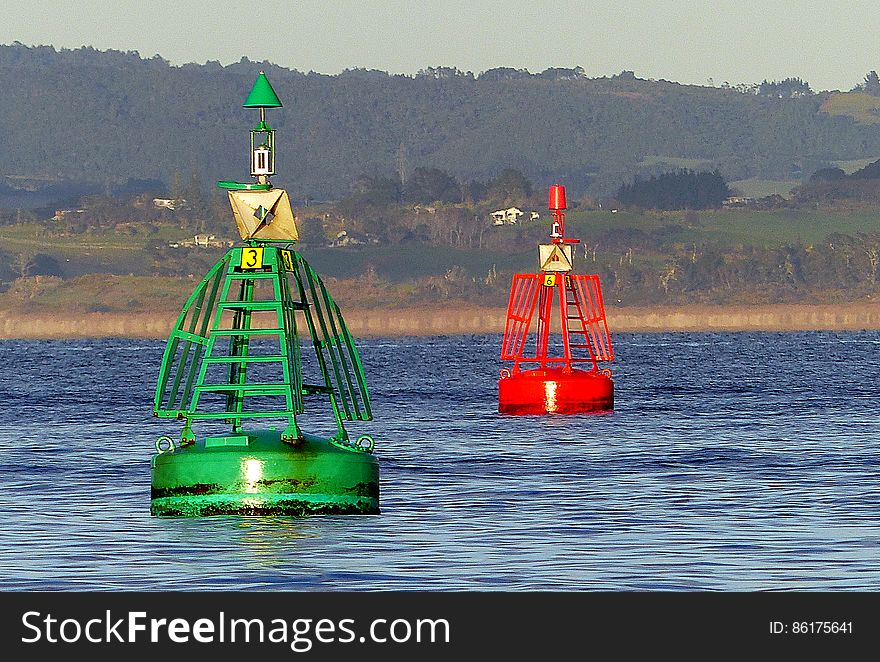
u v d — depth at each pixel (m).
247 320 116.06
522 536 108.88
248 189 113.31
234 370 120.69
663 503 127.75
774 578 93.81
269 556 100.31
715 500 129.75
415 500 129.88
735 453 173.50
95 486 141.88
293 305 115.06
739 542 106.38
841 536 108.69
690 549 103.62
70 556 101.06
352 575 94.75
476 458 168.12
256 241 113.88
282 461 112.19
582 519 117.81
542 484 142.38
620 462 163.12
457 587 91.75
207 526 110.69
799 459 166.25
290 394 113.12
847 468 156.00
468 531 110.81
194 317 115.00
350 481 113.75
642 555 101.38
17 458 171.75
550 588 91.31
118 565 98.06
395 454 173.25
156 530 110.00
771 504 126.75
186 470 112.88
